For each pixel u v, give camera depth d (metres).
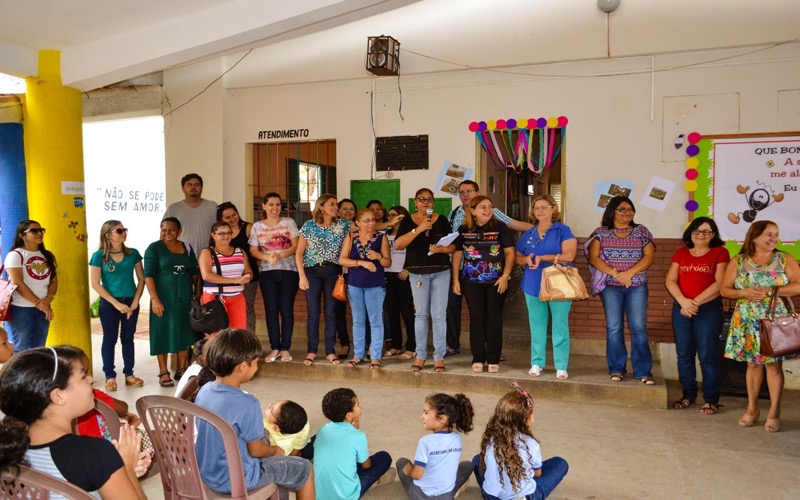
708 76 6.01
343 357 6.30
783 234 5.85
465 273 5.67
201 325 5.41
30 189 6.11
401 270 6.34
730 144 5.97
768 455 4.18
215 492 2.66
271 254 6.07
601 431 4.65
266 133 7.52
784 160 5.83
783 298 4.55
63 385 1.96
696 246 5.09
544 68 6.48
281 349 6.32
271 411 3.69
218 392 2.73
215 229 5.79
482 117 6.71
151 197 10.74
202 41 5.07
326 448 3.29
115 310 5.90
